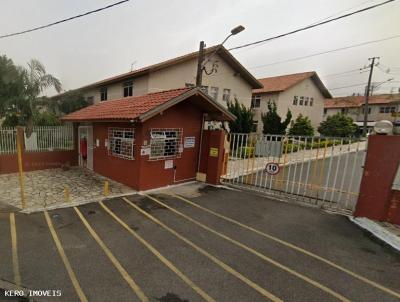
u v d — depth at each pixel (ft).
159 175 28.07
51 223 18.04
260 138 27.68
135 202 23.26
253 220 19.67
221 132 29.71
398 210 18.22
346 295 11.34
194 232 17.29
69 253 14.07
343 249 15.39
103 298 10.66
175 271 12.71
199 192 27.09
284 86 88.53
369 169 19.20
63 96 61.52
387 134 18.39
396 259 14.37
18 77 45.65
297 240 16.47
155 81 52.19
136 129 26.30
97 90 70.79
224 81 65.36
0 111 45.03
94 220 18.85
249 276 12.48
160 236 16.52
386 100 130.00
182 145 29.86
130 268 12.85
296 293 11.35
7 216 19.06
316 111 101.14
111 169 31.37
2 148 33.12
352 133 94.99
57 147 38.52
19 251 14.12
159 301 10.58
